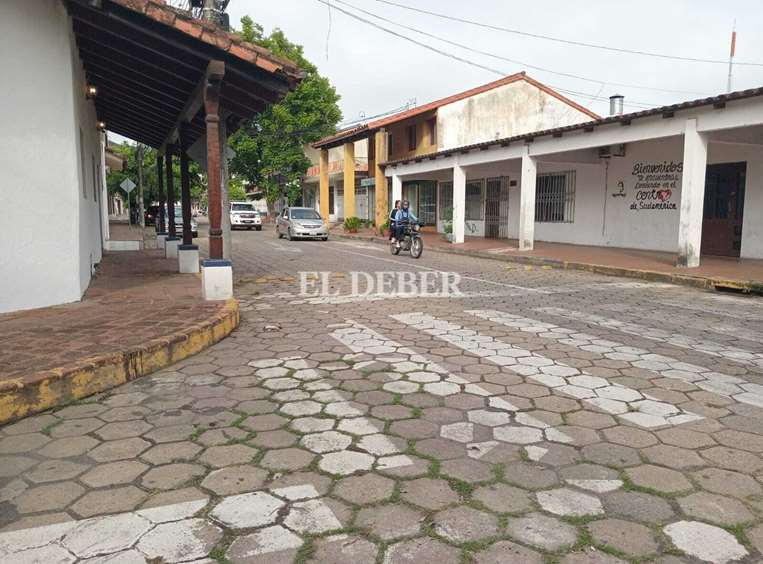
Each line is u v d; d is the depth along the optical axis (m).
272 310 7.48
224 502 2.59
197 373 4.56
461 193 18.78
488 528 2.39
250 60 6.62
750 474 2.87
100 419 3.58
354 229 25.84
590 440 3.28
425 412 3.71
